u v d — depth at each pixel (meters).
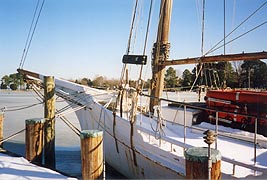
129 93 6.55
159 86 7.84
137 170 6.12
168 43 7.81
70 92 8.32
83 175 5.47
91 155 5.41
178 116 6.77
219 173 3.78
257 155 4.71
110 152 7.00
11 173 6.05
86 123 7.92
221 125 5.95
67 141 11.42
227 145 5.25
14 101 29.42
